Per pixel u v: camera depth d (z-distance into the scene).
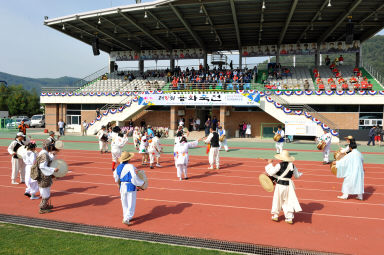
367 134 29.44
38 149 20.45
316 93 29.67
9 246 5.39
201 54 43.09
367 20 31.38
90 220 6.97
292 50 39.69
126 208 6.71
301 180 11.62
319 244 5.73
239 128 32.44
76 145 23.98
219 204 8.36
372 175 12.84
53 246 5.42
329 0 24.77
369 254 5.32
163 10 29.16
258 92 27.78
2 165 14.57
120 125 32.66
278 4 26.92
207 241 5.79
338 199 9.02
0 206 8.05
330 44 38.28
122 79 41.34
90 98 35.88
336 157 10.27
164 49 44.69
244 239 5.92
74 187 10.29
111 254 5.11
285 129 26.22
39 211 7.46
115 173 6.80
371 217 7.39
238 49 44.03
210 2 25.95
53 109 38.22
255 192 9.69
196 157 17.72
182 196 9.16
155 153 14.04
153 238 5.93
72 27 34.62
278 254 5.29
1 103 73.12
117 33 38.12
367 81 31.05
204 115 37.81
